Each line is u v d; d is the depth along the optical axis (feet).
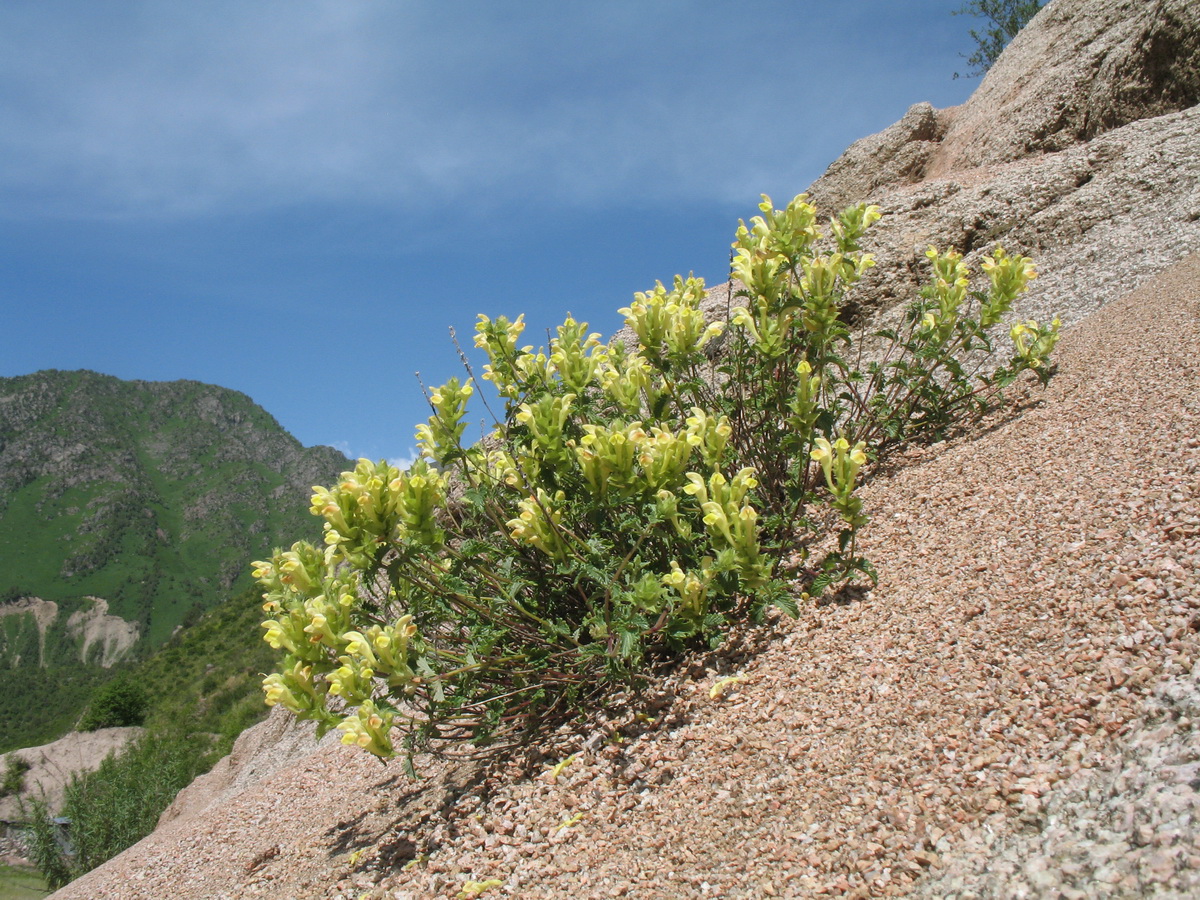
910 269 26.07
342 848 10.91
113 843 49.08
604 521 11.16
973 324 14.75
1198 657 6.19
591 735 10.00
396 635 9.21
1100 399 13.04
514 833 8.66
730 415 13.12
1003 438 13.29
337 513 9.14
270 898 10.08
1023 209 25.66
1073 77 33.78
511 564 10.43
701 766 8.28
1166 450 10.00
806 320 12.00
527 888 7.54
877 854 5.94
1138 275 19.92
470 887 7.87
